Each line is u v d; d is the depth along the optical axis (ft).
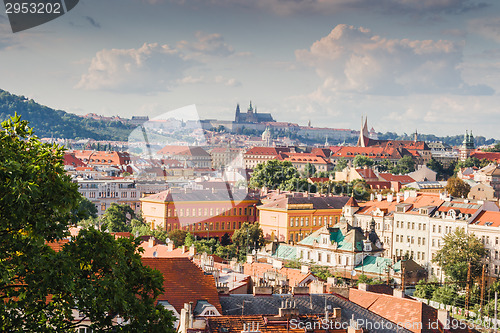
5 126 154.10
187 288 282.97
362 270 618.44
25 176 139.54
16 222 139.54
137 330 151.02
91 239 151.33
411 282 604.49
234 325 252.83
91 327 150.51
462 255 654.53
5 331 140.97
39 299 145.89
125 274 155.22
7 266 140.67
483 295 533.14
